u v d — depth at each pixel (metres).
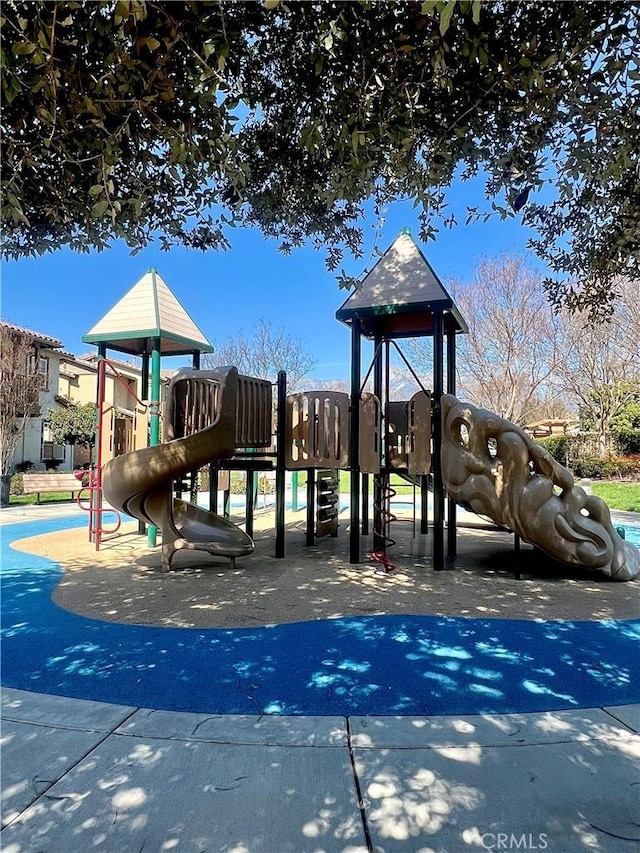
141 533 9.77
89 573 6.21
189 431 7.27
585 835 1.79
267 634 3.94
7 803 1.96
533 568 6.50
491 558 7.21
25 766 2.19
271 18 2.65
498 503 5.91
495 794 2.00
